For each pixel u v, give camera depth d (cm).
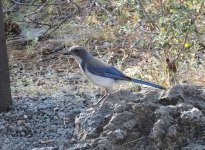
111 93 1134
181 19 1373
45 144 1110
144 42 1453
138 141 1041
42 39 1738
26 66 1597
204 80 1416
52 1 1853
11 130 1175
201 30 1503
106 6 1788
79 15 1792
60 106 1286
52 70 1561
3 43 1219
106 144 1024
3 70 1229
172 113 1050
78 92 1390
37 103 1309
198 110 1043
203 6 1477
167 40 1386
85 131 1072
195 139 1031
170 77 1406
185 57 1444
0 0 1201
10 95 1258
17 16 1767
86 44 1686
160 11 1446
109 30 1712
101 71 1202
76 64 1590
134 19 1557
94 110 1102
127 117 1057
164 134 1026
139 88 1390
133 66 1510
